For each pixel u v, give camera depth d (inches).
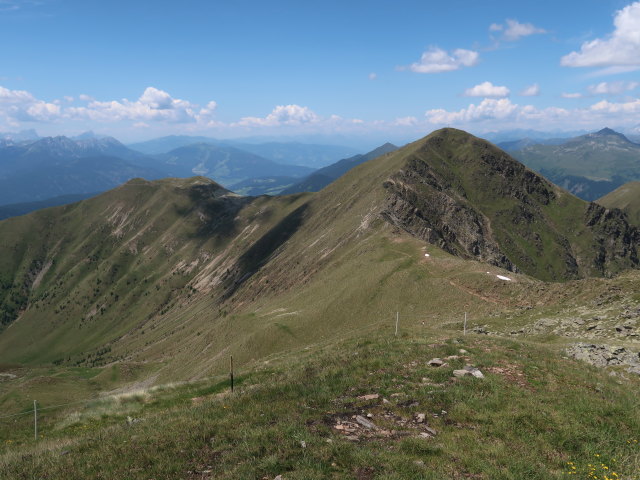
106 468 515.2
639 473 476.4
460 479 441.4
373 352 996.6
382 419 602.2
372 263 4205.2
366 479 435.5
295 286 5905.5
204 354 4397.1
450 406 643.5
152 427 665.0
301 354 1503.4
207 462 507.2
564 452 526.0
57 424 1046.4
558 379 768.3
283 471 461.1
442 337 1184.8
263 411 666.2
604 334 1268.5
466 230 7810.0
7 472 541.0
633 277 1754.4
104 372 5398.6
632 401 678.5
